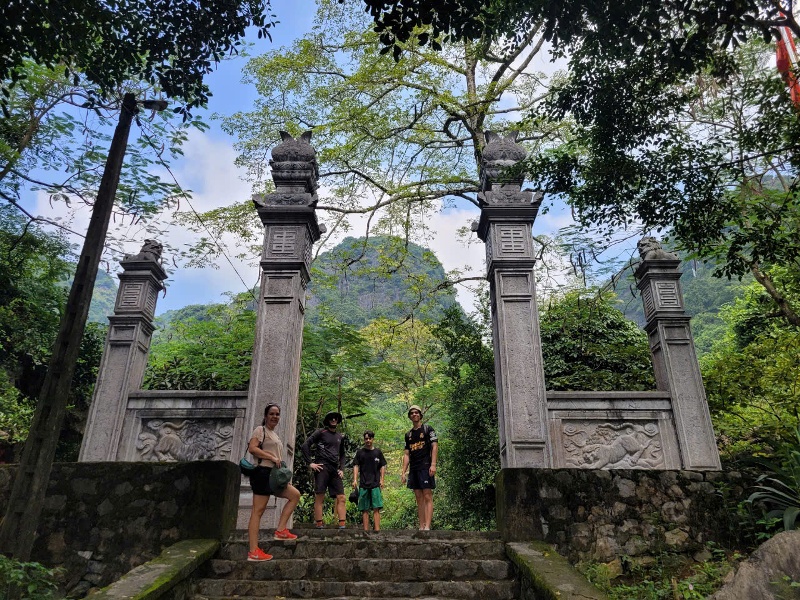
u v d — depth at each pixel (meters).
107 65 6.21
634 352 11.37
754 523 5.49
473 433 12.69
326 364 12.17
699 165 6.36
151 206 9.16
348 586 4.65
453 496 13.61
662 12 5.27
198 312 18.03
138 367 7.91
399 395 20.69
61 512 5.36
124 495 5.41
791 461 5.53
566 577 4.05
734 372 8.91
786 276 9.23
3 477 5.92
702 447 7.03
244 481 6.95
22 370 13.63
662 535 5.45
